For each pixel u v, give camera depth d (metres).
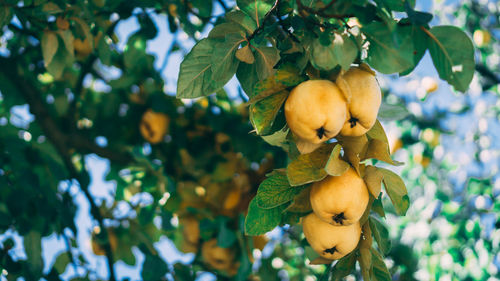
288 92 1.20
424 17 1.14
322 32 1.16
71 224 1.76
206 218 1.87
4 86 2.02
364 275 1.23
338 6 1.15
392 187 1.22
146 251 1.92
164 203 2.01
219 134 2.14
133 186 2.17
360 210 1.19
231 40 1.22
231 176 2.05
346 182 1.18
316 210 1.20
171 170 2.12
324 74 1.20
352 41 1.16
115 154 2.10
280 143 1.27
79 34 1.65
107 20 1.84
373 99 1.18
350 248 1.22
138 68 2.05
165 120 2.13
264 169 2.06
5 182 1.74
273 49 1.23
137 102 2.13
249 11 1.23
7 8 1.57
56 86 2.17
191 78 1.25
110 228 2.13
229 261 1.96
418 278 2.35
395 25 1.14
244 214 1.96
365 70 1.20
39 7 1.58
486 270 2.32
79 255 1.97
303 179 1.19
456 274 2.34
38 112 1.98
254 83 1.25
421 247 2.40
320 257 1.27
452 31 1.17
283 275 2.37
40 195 1.74
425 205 2.65
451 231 2.45
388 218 2.52
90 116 2.17
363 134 1.21
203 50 1.25
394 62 1.17
